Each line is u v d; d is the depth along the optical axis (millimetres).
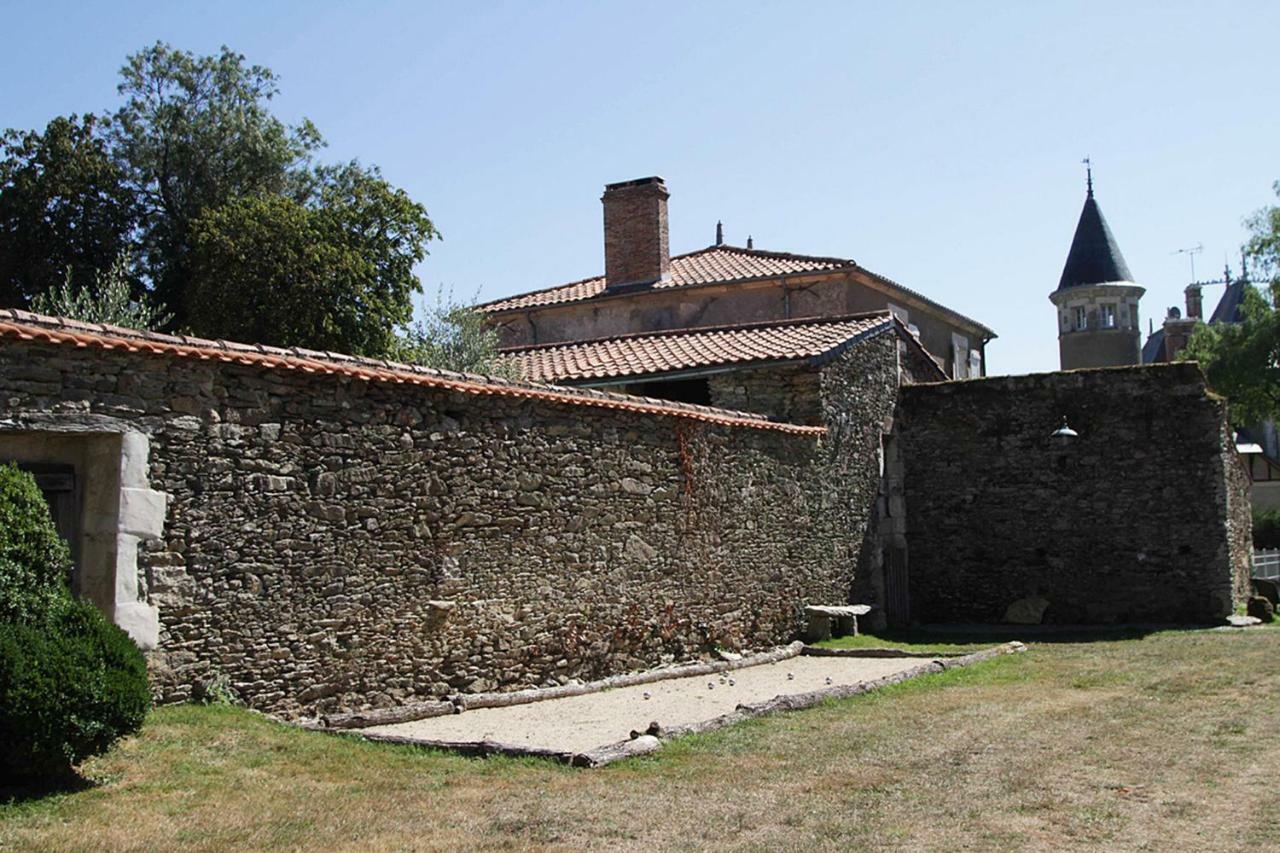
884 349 19281
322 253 20766
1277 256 34750
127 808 5844
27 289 23031
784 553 15469
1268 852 5418
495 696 10156
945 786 6723
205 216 21672
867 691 10609
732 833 5723
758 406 16766
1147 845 5539
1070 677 11750
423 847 5445
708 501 13852
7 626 6000
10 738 5797
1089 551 18516
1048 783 6812
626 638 12266
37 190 23312
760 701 9922
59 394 7320
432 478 9992
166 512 7875
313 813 5953
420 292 23047
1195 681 11312
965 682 11375
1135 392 18422
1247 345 34469
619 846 5500
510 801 6305
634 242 24781
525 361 19688
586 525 11805
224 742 7223
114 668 6285
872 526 18250
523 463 11031
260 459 8539
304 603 8789
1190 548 17922
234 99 27656
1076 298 45969
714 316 24016
